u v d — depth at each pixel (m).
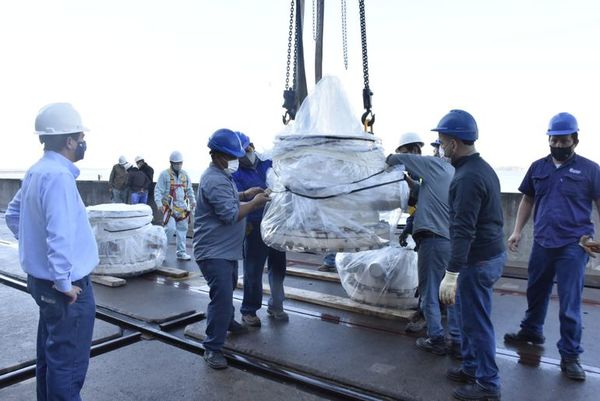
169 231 7.67
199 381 3.37
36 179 2.39
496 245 2.96
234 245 3.61
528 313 4.02
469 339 3.07
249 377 3.44
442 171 3.74
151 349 3.94
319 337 4.17
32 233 2.42
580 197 3.46
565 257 3.47
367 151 3.30
